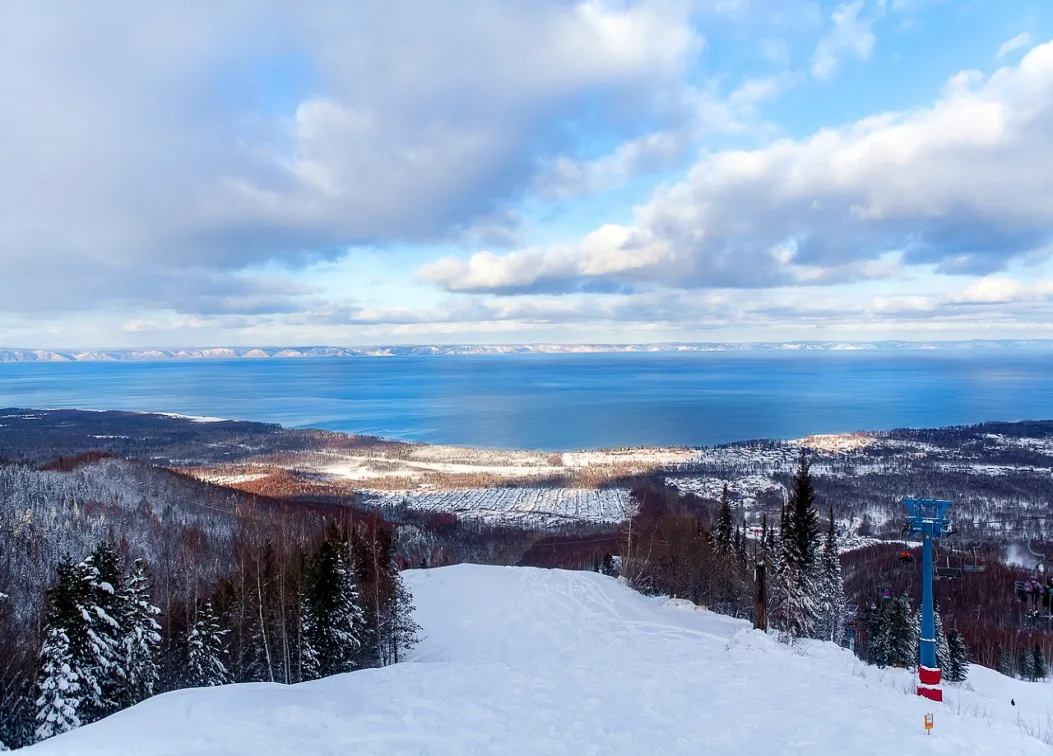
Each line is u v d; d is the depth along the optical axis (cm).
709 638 2877
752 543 8525
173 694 1577
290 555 4656
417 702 1616
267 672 3481
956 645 4653
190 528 8750
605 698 1662
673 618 3919
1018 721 1755
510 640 3378
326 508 13362
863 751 1218
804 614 4472
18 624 4416
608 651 2508
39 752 1215
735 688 1725
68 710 2719
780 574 4712
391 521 12638
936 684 1892
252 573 4031
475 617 3984
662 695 1681
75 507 8488
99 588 2956
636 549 6362
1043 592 2886
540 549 10544
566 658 2367
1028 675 5909
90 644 2827
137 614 3159
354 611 3522
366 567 4034
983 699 2658
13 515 7656
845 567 9600
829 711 1489
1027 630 6969
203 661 3328
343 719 1455
